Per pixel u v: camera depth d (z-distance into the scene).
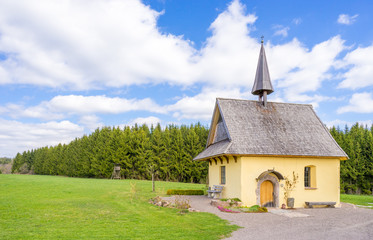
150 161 57.84
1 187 29.44
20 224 12.98
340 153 21.97
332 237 11.38
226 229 12.52
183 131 68.81
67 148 73.38
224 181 23.78
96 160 60.78
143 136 60.41
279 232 12.12
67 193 26.14
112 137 60.56
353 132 53.41
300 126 23.91
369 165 46.00
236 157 21.06
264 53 26.41
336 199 21.88
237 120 23.02
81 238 10.60
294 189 21.19
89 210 17.14
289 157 21.34
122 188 32.28
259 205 20.12
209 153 24.00
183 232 11.85
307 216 16.55
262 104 25.52
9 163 137.88
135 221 14.06
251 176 20.41
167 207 18.64
